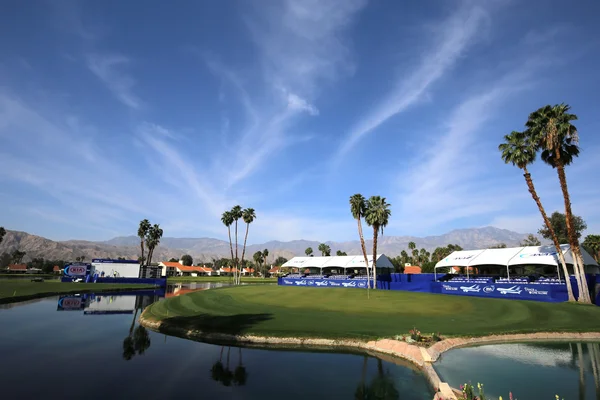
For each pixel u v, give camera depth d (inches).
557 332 801.6
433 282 1892.2
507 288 1566.2
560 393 448.5
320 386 494.0
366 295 1609.3
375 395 456.4
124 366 590.2
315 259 2896.2
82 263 2822.3
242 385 495.8
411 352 628.1
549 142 1320.1
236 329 831.7
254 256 6673.2
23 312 1205.7
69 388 483.5
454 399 400.5
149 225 4269.2
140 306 1459.2
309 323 906.1
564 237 2559.1
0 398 444.1
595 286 1369.3
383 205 2182.6
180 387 489.4
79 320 1066.7
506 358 615.5
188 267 7135.8
